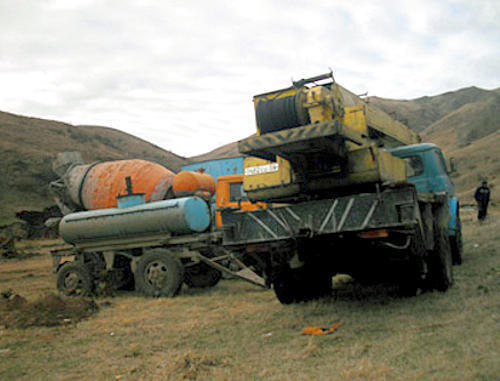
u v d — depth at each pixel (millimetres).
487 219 19219
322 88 6207
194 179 10375
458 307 5656
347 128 5641
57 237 40906
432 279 6832
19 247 30469
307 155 6188
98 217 9750
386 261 6086
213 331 5754
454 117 134875
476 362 3617
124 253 9695
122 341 5574
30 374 4492
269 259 6535
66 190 12570
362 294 7293
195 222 9266
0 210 44031
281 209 6090
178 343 5316
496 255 10094
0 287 11672
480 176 64000
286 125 6285
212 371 4180
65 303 7500
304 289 6906
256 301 7719
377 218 5484
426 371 3574
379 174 6082
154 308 7691
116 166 12047
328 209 5793
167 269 8734
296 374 3877
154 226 9250
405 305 6102
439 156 10133
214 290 9383
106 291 9398
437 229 7031
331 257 6152
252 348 4855
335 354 4336
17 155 56031
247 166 7203
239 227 6375
